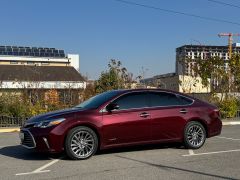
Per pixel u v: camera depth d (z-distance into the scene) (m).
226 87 25.05
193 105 11.13
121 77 26.17
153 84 27.09
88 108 10.02
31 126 9.79
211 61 25.75
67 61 49.69
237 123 21.31
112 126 9.95
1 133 17.67
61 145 9.53
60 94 23.94
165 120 10.59
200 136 11.16
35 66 40.56
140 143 10.30
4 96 21.22
